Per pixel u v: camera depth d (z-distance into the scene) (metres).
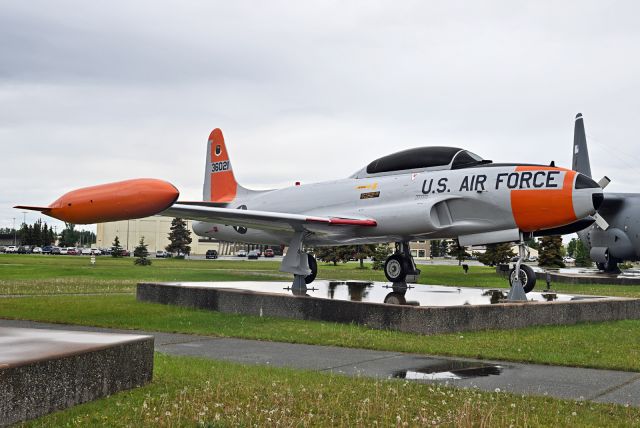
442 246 130.38
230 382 6.44
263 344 9.97
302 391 6.14
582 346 9.78
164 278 29.88
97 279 28.64
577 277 31.45
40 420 4.77
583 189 14.75
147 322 12.38
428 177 17.27
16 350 5.29
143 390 5.93
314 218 16.70
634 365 8.15
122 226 123.38
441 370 7.81
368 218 17.80
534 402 5.98
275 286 17.80
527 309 12.16
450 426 5.05
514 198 15.49
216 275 33.62
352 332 10.97
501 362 8.50
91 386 5.42
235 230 22.73
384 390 6.34
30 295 18.56
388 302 12.71
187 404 5.45
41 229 139.25
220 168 26.17
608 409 5.80
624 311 14.21
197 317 13.21
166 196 9.05
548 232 16.48
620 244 33.41
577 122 40.44
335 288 17.39
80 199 9.27
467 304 12.05
